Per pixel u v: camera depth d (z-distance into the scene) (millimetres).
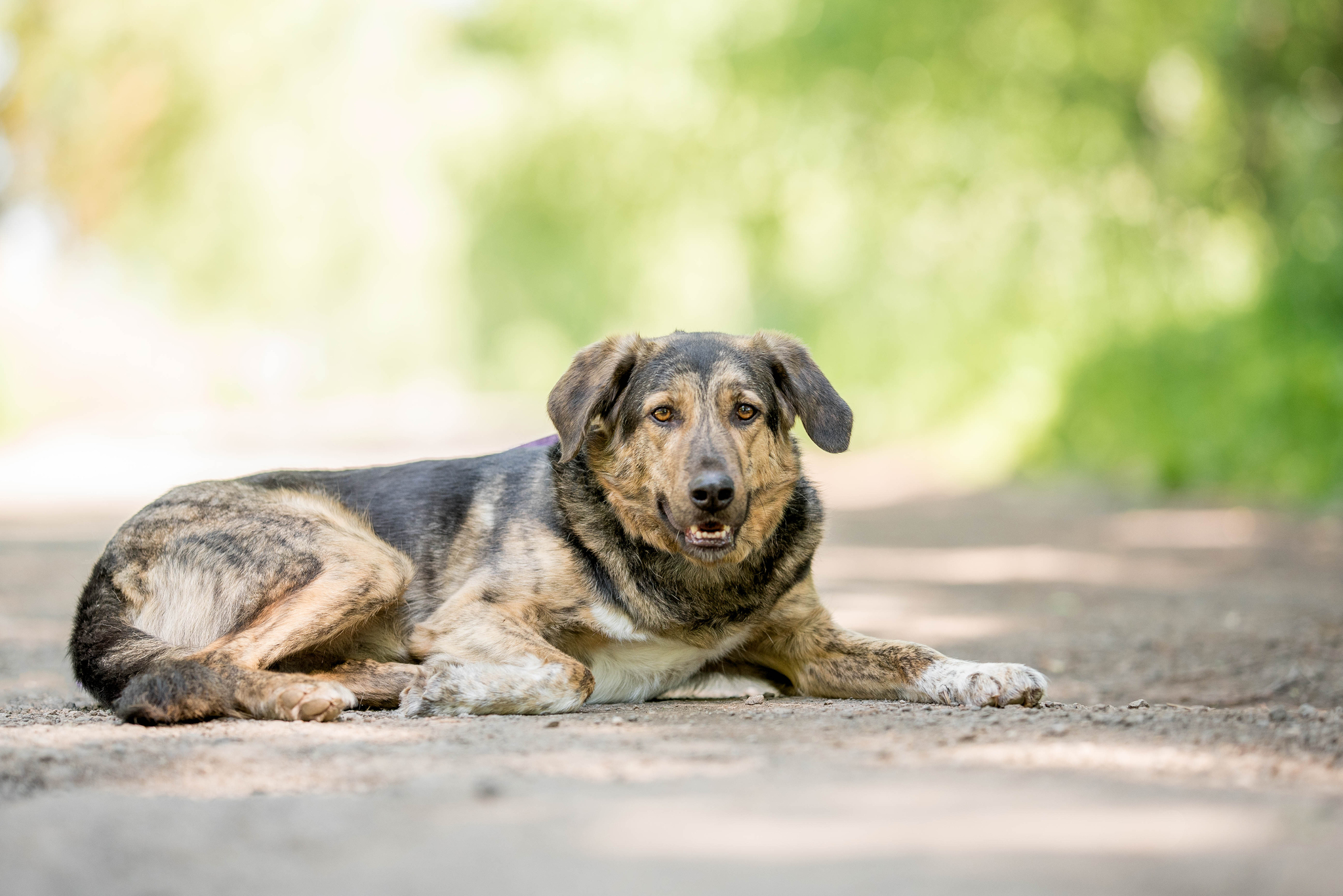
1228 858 2539
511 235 28922
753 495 5207
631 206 24172
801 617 5461
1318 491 14625
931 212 21000
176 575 5199
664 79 22203
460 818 2904
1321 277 16422
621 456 5246
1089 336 19328
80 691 5461
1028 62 19156
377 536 5551
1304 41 17281
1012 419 20031
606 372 5270
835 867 2535
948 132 20109
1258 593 9188
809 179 21906
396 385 45031
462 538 5504
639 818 2891
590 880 2479
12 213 31875
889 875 2477
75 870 2557
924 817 2867
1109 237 19375
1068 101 18922
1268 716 4238
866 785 3180
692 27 21594
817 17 20359
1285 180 18281
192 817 2932
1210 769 3346
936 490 19109
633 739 3936
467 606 5156
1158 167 18969
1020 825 2795
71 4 27297
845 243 22172
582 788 3195
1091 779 3225
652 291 30312
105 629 4945
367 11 26906
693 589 5242
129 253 30484
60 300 36375
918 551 12641
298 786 3273
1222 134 18578
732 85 21453
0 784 3229
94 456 24422
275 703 4543
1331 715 4262
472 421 36625
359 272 28984
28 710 4926
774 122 21500
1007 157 19672
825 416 5504
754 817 2885
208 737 4027
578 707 4910
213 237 28359
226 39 26828
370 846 2707
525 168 24609
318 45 26953
